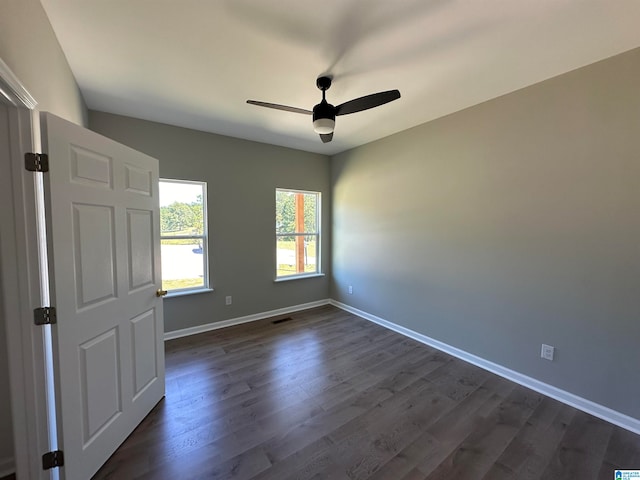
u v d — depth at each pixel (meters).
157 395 2.04
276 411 1.98
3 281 1.17
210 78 2.15
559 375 2.15
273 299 4.09
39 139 1.28
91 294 1.44
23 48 1.18
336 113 2.12
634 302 1.80
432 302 3.09
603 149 1.89
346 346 3.08
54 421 1.32
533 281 2.27
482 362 2.64
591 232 1.96
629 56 1.77
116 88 2.31
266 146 3.90
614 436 1.77
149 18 1.51
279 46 1.76
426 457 1.60
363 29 1.60
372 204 3.82
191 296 3.39
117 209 1.63
